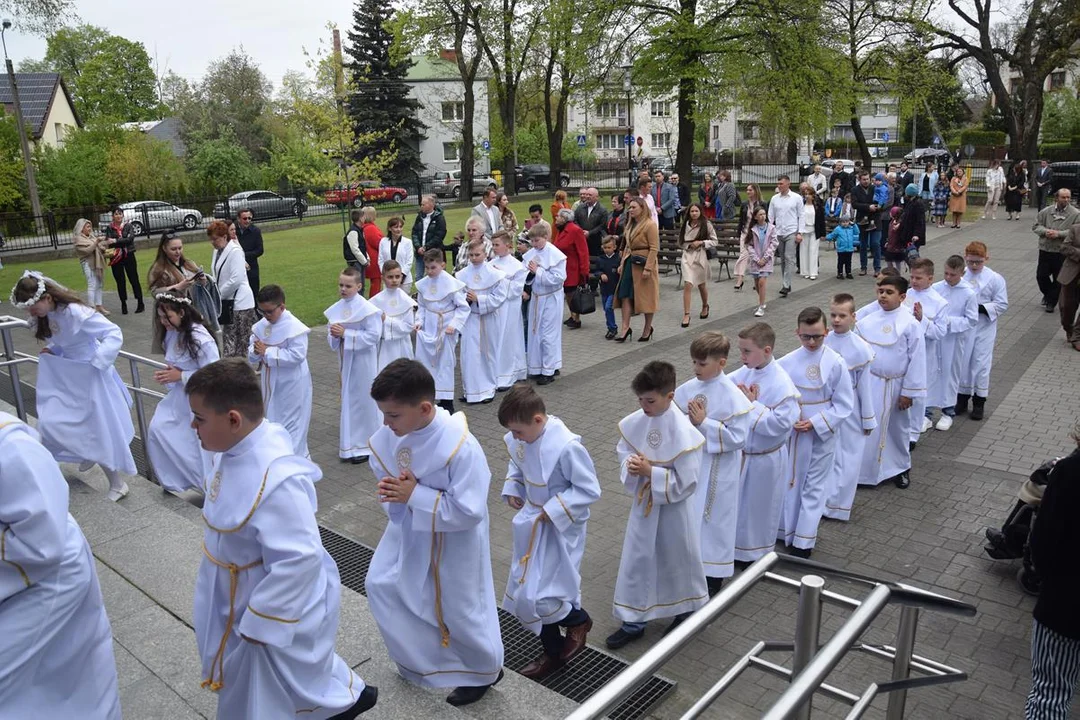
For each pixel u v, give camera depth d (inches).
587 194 516.4
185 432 244.8
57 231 1123.3
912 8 1130.0
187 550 208.2
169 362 243.1
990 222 946.1
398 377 132.0
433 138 2245.3
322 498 272.5
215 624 119.3
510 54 1464.1
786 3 912.3
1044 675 139.6
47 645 111.7
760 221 508.1
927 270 295.4
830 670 79.0
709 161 2076.8
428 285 344.8
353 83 1237.7
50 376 234.5
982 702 164.7
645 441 176.1
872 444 264.7
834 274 658.8
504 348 382.3
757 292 553.3
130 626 174.4
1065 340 440.8
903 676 121.0
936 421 328.5
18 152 1363.2
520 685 157.5
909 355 260.4
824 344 240.4
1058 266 493.7
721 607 91.4
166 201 1309.1
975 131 2134.6
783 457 214.1
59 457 237.0
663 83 1000.2
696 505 194.7
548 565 164.1
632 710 161.6
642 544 178.5
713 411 197.9
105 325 234.8
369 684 153.4
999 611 196.9
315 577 115.3
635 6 988.6
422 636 144.6
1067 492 131.5
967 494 262.4
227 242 412.8
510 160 1572.3
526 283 400.5
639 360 424.8
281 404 278.7
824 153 1899.6
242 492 114.0
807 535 223.9
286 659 114.7
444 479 137.9
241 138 2367.1
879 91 1178.6
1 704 108.8
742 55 944.9
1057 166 1155.3
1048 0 1175.0
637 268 447.8
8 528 106.3
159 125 2488.9
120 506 235.8
